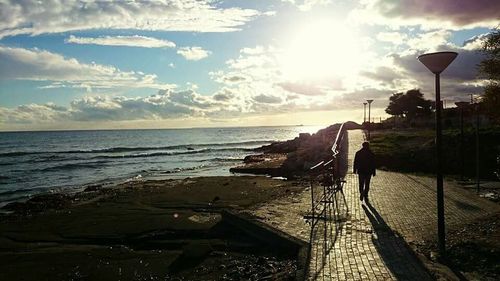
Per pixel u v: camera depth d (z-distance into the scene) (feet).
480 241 30.89
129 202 61.67
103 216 51.21
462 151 73.15
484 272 25.79
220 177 95.71
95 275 32.09
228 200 59.21
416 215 40.34
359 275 24.88
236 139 444.96
